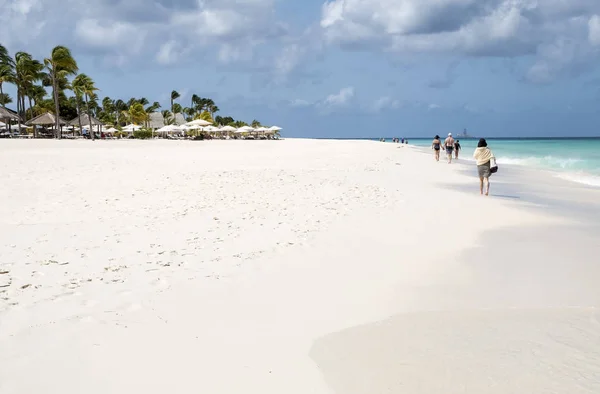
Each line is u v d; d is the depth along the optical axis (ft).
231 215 34.45
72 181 50.55
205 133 258.78
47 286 19.48
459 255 25.40
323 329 15.97
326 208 37.22
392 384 12.44
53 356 13.43
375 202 40.37
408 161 90.02
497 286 20.47
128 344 14.33
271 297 18.84
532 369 13.16
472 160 106.11
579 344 14.71
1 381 12.02
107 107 359.87
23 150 95.09
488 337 15.30
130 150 108.99
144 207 37.52
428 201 41.93
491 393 11.94
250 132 270.05
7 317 16.11
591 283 20.79
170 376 12.58
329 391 12.08
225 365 13.29
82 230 29.81
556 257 24.99
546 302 18.54
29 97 214.48
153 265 22.70
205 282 20.40
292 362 13.60
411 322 16.61
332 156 101.09
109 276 20.97
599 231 31.37
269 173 60.39
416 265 23.53
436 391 12.06
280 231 29.73
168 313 16.92
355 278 21.40
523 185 58.29
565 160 115.03
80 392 11.69
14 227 30.40
